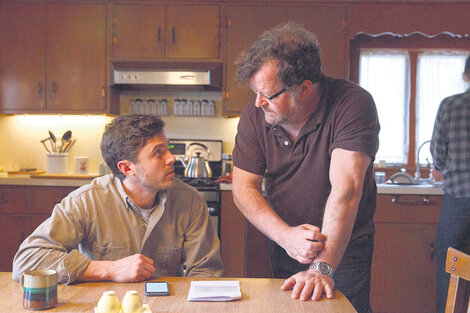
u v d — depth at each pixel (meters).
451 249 1.27
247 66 1.42
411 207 3.22
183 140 4.14
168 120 4.23
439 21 3.77
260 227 1.57
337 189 1.45
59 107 3.95
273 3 3.82
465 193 2.70
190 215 1.62
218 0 3.84
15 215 3.61
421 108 4.05
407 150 4.04
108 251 1.53
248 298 1.23
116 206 1.53
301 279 1.30
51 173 4.09
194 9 3.86
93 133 4.27
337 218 1.42
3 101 3.97
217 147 4.12
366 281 1.71
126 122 1.47
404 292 3.23
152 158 1.45
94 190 1.54
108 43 3.90
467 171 2.70
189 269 1.62
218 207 3.40
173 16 3.86
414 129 4.05
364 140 1.46
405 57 4.04
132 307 1.08
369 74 4.06
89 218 1.52
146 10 3.87
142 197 1.54
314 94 1.53
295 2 3.81
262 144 1.70
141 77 3.84
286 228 1.47
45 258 1.35
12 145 4.30
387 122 4.07
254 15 3.83
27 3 3.93
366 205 1.69
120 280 1.34
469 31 3.76
